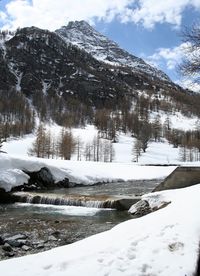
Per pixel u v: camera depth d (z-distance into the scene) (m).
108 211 22.61
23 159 32.78
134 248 8.89
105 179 44.25
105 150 116.50
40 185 33.28
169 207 13.62
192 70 16.83
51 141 113.25
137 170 55.72
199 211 11.84
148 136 152.00
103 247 8.84
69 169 40.00
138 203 21.44
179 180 23.16
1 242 13.77
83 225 17.94
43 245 13.80
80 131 172.25
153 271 7.79
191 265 8.12
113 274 7.43
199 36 16.56
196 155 139.25
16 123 162.75
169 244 9.19
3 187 27.91
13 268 7.46
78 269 7.50
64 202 25.33
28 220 19.17
